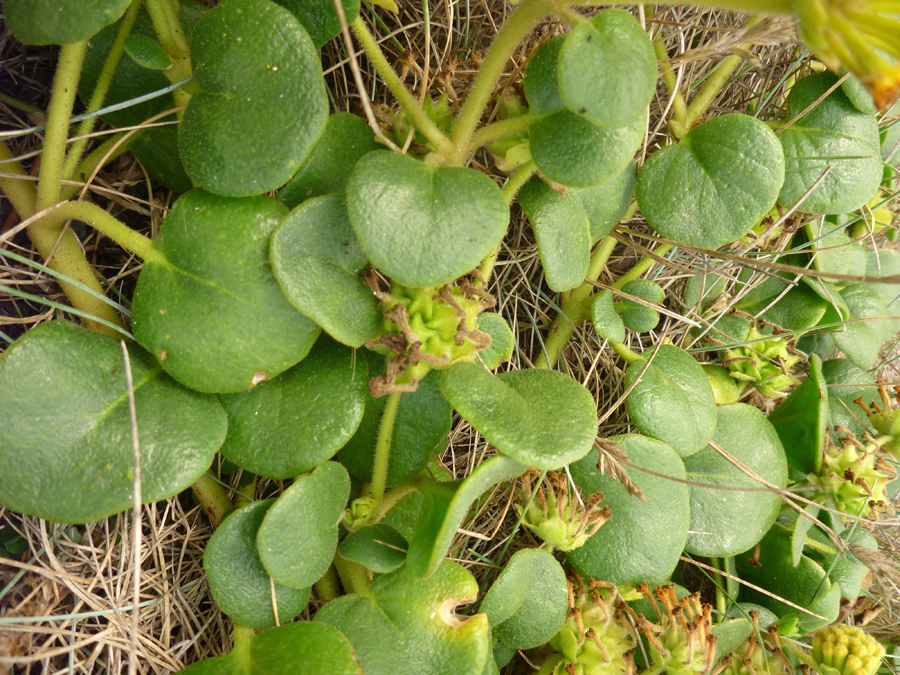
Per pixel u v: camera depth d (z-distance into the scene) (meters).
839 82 0.17
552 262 0.15
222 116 0.13
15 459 0.12
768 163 0.16
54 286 0.16
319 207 0.13
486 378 0.14
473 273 0.15
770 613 0.20
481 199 0.12
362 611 0.14
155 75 0.15
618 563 0.17
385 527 0.15
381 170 0.12
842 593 0.21
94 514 0.12
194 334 0.13
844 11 0.09
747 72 0.22
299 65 0.12
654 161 0.16
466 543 0.18
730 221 0.16
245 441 0.14
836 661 0.18
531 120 0.14
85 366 0.13
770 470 0.20
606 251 0.20
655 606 0.17
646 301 0.19
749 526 0.19
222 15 0.12
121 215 0.17
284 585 0.14
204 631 0.16
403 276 0.12
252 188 0.13
